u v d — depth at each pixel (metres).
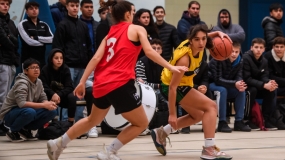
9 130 7.26
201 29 5.09
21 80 7.21
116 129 7.50
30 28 8.39
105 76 4.54
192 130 8.84
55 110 7.47
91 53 8.54
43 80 7.73
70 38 8.30
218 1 13.44
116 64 4.55
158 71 8.29
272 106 9.01
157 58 4.49
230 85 8.49
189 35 5.16
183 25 9.35
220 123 8.54
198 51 5.16
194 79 8.38
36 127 7.48
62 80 7.87
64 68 7.87
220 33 5.66
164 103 8.16
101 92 4.54
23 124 7.16
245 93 8.87
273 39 9.94
